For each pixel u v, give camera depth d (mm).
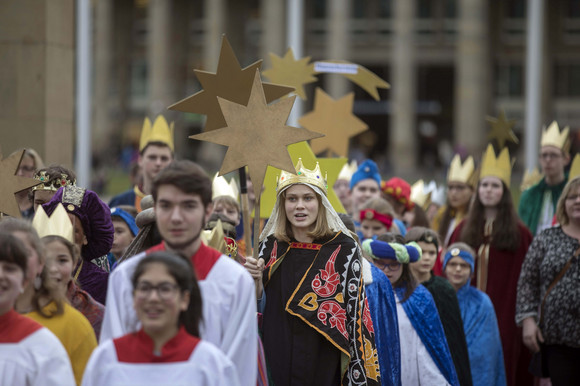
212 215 12023
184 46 130750
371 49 124875
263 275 10953
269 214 13492
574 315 14320
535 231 19312
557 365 14648
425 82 131250
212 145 114312
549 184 19312
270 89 10789
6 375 7766
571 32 119062
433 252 14352
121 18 134000
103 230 10672
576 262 14414
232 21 125062
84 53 23297
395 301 12625
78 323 8695
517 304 15172
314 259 10844
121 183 75562
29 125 17703
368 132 128875
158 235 10281
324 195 10922
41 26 17625
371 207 14859
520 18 120125
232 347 8211
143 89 134125
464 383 13898
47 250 9094
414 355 13219
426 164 116188
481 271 17375
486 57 115000
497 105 120438
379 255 12977
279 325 10703
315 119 19000
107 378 7645
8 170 10742
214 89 10711
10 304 7934
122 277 8375
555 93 119750
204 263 8438
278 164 9953
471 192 19547
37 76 17688
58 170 11727
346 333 10539
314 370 10539
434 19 123125
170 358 7633
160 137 16578
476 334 15453
